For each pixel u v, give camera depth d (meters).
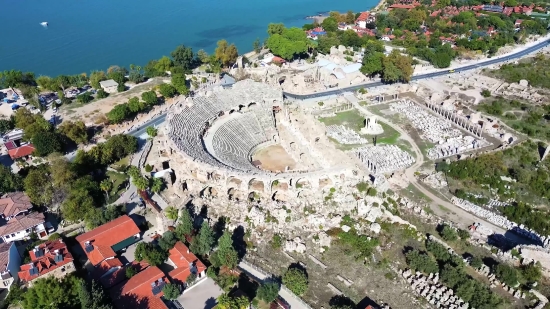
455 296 109.69
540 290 112.81
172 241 120.06
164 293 104.19
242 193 143.00
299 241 126.44
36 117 189.25
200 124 177.00
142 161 166.38
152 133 182.88
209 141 169.38
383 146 182.62
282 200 143.00
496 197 152.50
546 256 117.25
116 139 169.88
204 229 116.94
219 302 101.12
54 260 110.56
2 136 186.50
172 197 145.00
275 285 106.12
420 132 196.00
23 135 181.12
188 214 123.81
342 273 118.44
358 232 130.12
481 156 171.00
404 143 186.12
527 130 192.88
